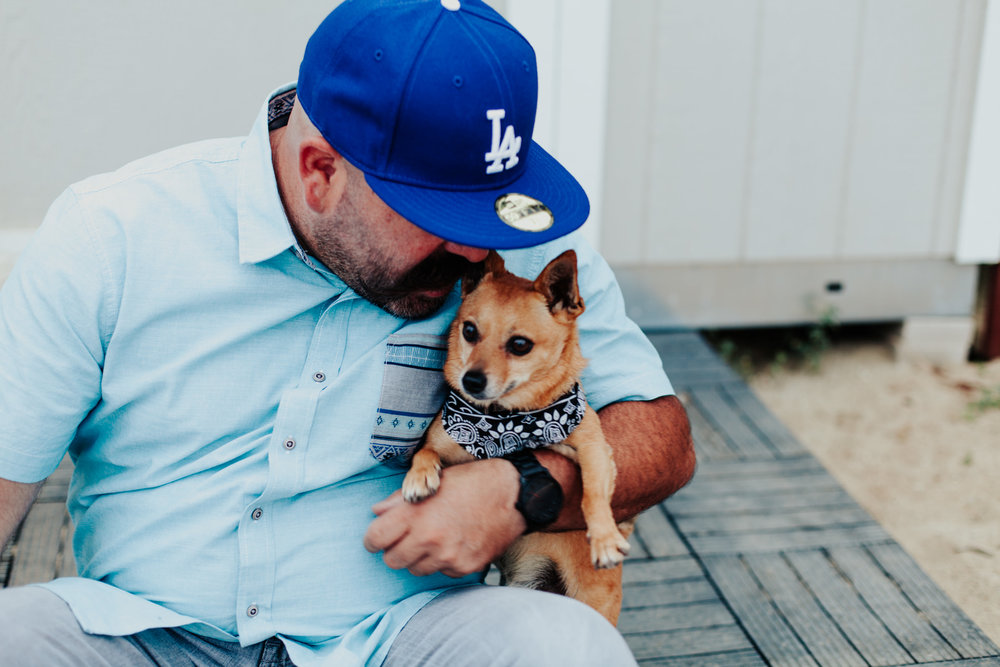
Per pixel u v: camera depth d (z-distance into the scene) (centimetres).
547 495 145
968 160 400
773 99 388
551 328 148
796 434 362
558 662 127
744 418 351
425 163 131
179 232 142
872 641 234
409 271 141
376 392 147
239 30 309
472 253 143
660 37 375
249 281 143
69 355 138
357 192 134
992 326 423
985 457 346
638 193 395
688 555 269
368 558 149
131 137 315
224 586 144
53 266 137
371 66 128
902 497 321
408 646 139
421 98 127
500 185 136
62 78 305
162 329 142
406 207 129
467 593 144
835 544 275
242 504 144
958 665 225
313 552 146
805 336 447
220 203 144
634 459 157
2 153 308
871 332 450
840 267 416
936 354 425
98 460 150
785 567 264
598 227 393
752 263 411
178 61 309
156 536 146
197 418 144
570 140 374
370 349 148
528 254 166
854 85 389
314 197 138
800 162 398
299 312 145
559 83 366
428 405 152
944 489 326
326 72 132
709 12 375
